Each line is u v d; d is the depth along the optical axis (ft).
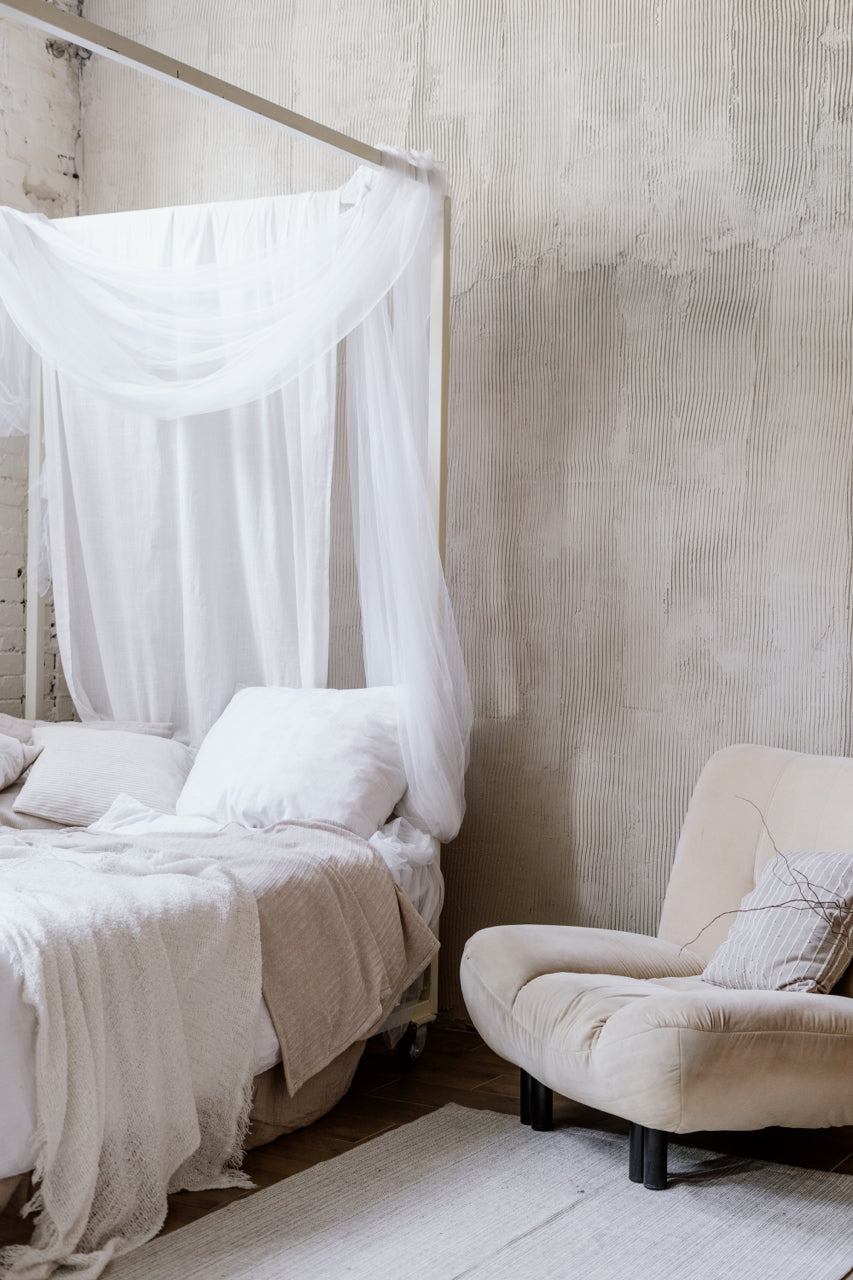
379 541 11.57
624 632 12.27
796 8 11.51
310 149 13.88
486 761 12.89
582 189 12.47
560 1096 10.70
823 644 11.38
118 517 12.69
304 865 9.75
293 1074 9.10
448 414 12.75
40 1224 7.23
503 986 9.35
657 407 12.11
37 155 14.61
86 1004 7.57
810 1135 9.68
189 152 14.56
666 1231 7.92
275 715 11.74
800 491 11.48
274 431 12.13
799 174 11.50
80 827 11.68
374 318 11.27
